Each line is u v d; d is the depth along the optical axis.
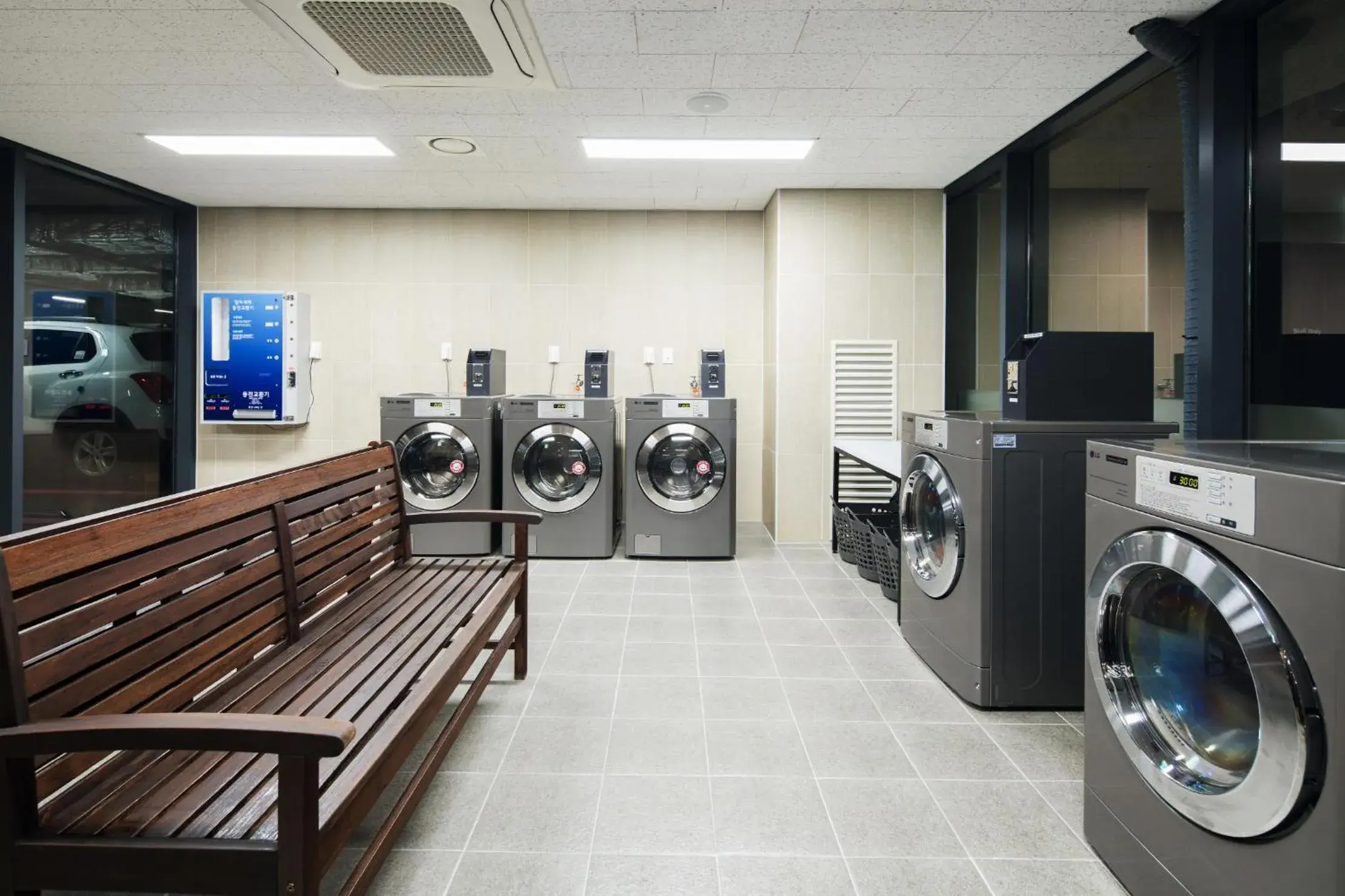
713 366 4.69
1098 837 1.66
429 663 1.71
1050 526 2.40
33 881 1.05
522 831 1.75
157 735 1.01
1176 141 2.86
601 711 2.40
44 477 4.17
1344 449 1.50
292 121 3.55
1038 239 3.91
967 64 2.91
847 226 4.80
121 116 3.48
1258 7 2.36
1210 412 2.48
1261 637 1.13
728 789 1.95
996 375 4.27
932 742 2.21
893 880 1.59
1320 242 2.16
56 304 4.25
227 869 1.04
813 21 2.56
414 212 5.28
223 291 5.19
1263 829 1.14
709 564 4.38
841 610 3.49
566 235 5.30
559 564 4.37
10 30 2.62
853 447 4.06
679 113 3.44
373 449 2.54
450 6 2.05
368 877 1.29
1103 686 1.62
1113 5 2.44
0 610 1.02
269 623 1.75
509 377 5.33
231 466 5.32
